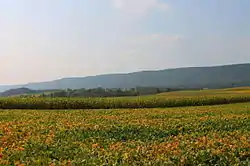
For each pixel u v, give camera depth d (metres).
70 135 16.28
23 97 49.62
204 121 21.41
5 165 10.20
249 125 20.38
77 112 30.56
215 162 11.20
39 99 46.28
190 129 18.73
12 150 12.25
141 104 47.69
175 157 11.16
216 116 24.44
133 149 12.71
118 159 11.10
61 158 11.31
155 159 10.99
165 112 29.34
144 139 16.09
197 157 11.30
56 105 44.88
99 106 46.16
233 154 11.91
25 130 17.28
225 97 55.72
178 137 16.09
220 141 13.95
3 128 17.88
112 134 17.20
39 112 30.62
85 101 46.16
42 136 15.54
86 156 11.53
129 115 26.20
